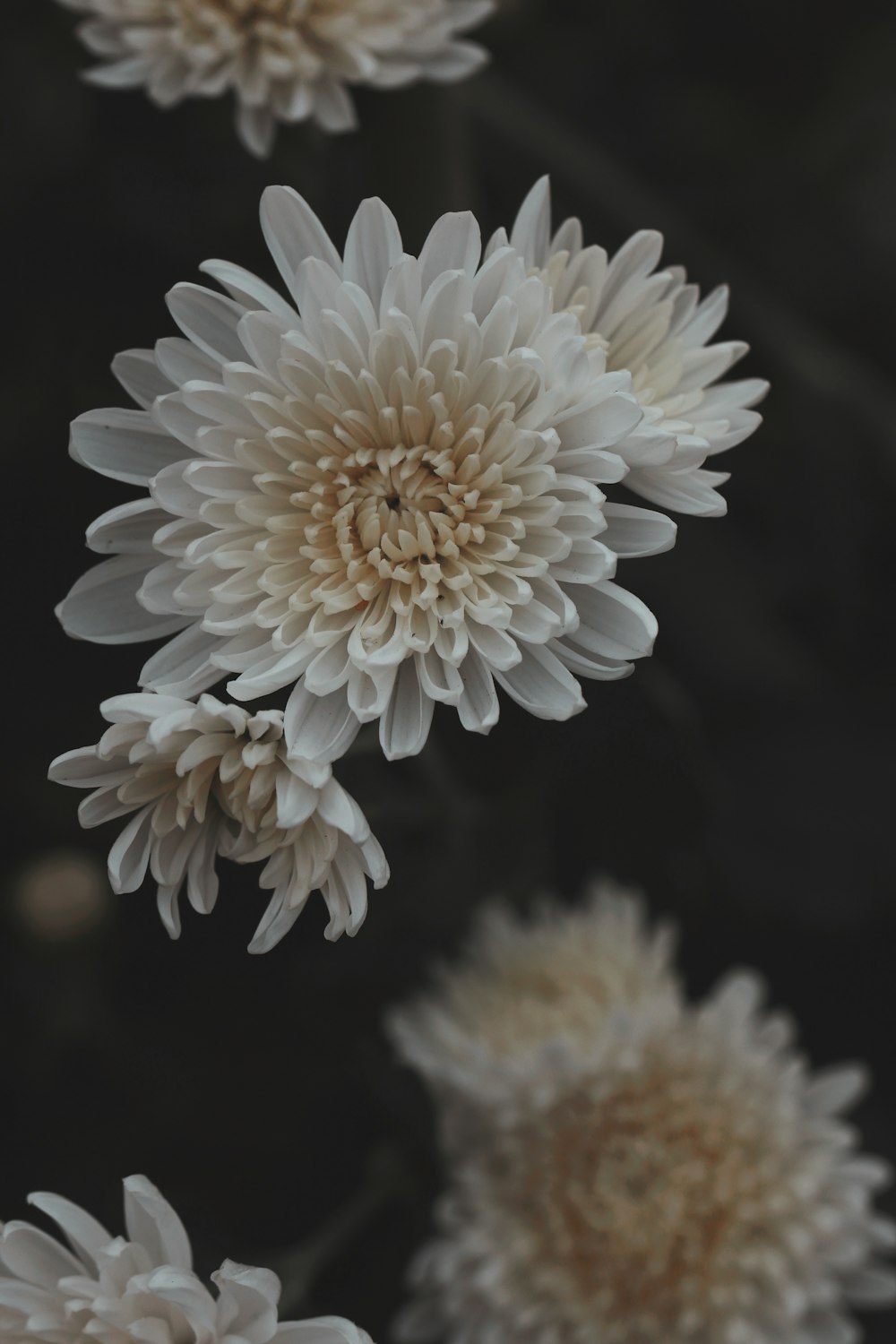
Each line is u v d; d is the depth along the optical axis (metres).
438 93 0.59
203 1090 0.60
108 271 0.61
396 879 0.59
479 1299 0.56
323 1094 0.60
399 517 0.49
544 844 0.60
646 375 0.50
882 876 0.63
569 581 0.48
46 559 0.60
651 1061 0.57
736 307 0.68
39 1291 0.49
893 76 0.71
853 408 0.68
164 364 0.48
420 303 0.48
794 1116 0.57
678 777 0.58
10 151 0.61
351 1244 0.59
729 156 0.72
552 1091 0.56
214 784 0.48
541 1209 0.56
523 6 0.67
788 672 0.64
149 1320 0.48
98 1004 0.60
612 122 0.71
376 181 0.59
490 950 0.60
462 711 0.48
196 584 0.48
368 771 0.56
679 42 0.71
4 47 0.62
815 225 0.71
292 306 0.51
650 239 0.50
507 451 0.48
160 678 0.48
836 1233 0.57
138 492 0.59
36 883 0.60
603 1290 0.56
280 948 0.59
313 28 0.54
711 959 0.64
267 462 0.48
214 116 0.61
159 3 0.55
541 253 0.50
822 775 0.64
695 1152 0.56
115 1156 0.59
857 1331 0.57
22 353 0.60
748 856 0.63
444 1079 0.57
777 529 0.67
